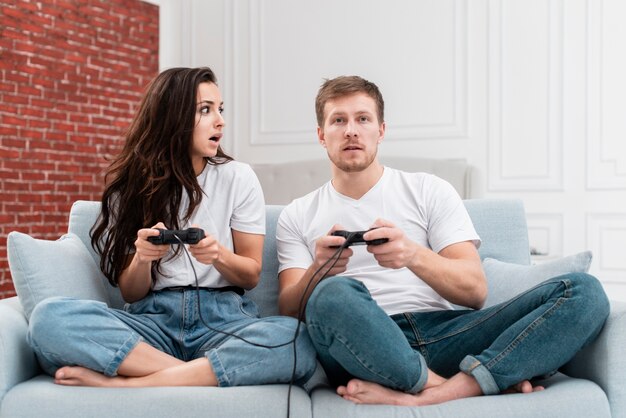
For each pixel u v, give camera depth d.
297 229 1.89
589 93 4.07
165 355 1.50
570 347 1.42
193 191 1.78
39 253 1.63
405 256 1.52
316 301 1.41
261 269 1.92
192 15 5.28
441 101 4.46
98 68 4.89
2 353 1.42
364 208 1.83
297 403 1.38
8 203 4.36
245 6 5.08
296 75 4.92
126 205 1.79
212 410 1.35
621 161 3.99
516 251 2.04
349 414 1.35
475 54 4.36
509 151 4.28
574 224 4.10
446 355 1.58
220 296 1.73
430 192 1.82
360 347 1.37
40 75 4.53
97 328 1.44
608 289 4.01
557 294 1.44
